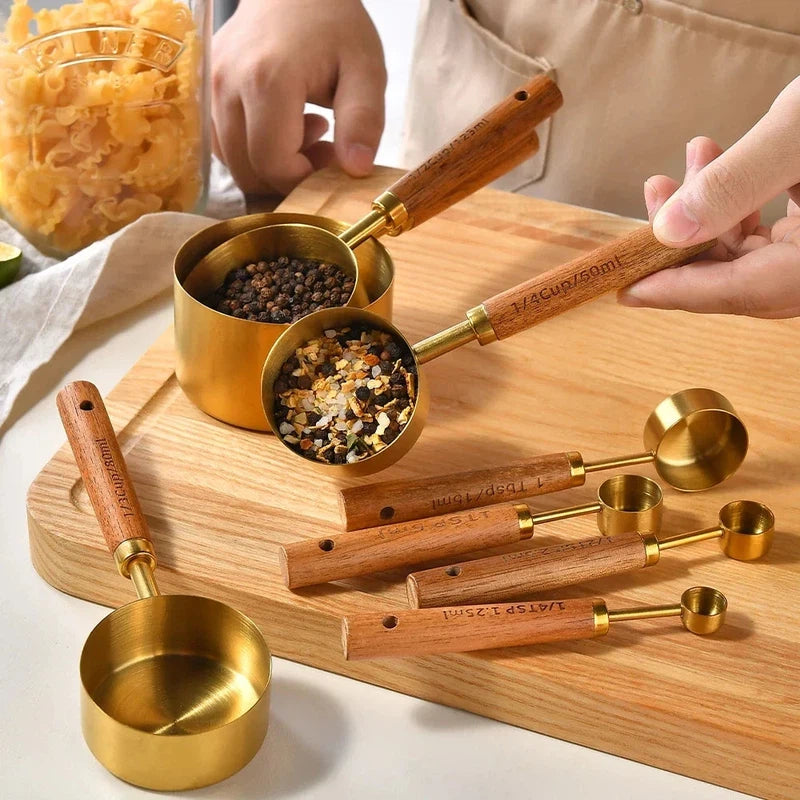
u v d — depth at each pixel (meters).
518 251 0.80
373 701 0.61
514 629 0.60
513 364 0.74
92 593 0.64
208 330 0.67
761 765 0.59
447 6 0.88
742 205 0.61
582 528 0.66
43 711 0.60
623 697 0.59
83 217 0.78
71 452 0.67
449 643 0.59
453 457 0.69
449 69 0.90
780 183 0.61
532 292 0.66
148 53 0.75
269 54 0.83
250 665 0.59
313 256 0.71
